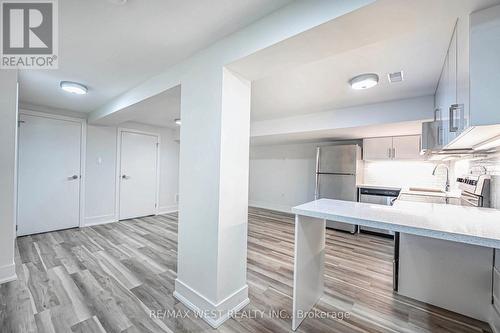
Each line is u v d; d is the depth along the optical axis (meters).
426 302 1.90
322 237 1.99
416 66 1.95
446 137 1.79
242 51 1.51
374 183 4.44
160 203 5.19
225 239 1.67
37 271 2.32
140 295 1.94
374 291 2.08
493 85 0.98
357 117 3.18
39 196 3.53
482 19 1.00
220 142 1.63
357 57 1.83
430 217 1.35
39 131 3.51
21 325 1.54
